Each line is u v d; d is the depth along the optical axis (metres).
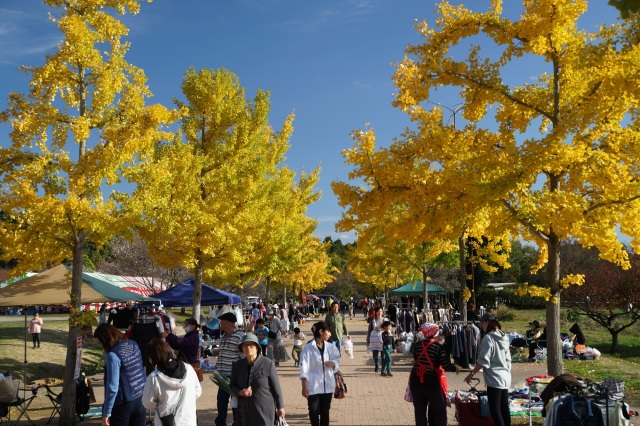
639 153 8.88
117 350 7.05
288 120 26.97
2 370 16.81
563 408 6.87
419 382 8.02
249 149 20.72
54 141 11.29
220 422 9.11
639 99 8.66
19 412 12.42
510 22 9.49
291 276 46.38
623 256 9.48
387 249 29.67
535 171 8.83
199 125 20.19
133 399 7.02
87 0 11.47
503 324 37.03
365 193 9.94
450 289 47.75
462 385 14.11
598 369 16.95
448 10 9.93
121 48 11.90
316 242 46.38
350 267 30.98
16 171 10.45
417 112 10.51
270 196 25.14
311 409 8.52
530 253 67.00
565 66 9.42
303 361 8.59
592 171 8.96
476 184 8.79
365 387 14.47
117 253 42.75
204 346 21.23
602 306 25.61
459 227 9.90
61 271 13.11
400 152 10.09
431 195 9.42
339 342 15.33
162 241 17.73
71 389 10.87
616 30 9.12
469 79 9.77
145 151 11.65
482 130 10.02
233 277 26.23
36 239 10.77
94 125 11.50
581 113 8.99
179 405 6.45
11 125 10.62
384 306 52.12
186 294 22.42
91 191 10.93
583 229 8.66
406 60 10.09
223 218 18.81
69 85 11.40
